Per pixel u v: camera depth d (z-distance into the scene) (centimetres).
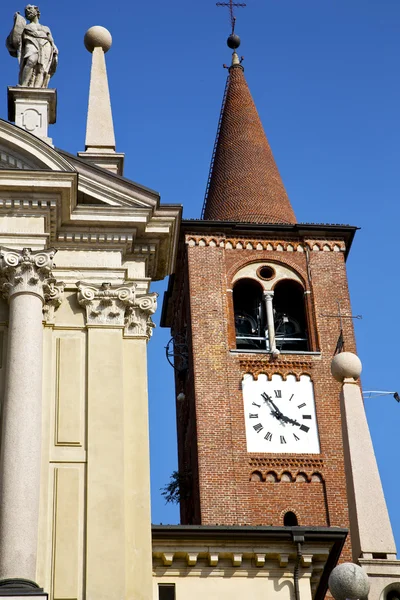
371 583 2844
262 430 5962
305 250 6562
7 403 2708
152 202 3098
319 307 6384
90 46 3641
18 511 2575
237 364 6125
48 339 2891
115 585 2608
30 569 2533
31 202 2981
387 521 2964
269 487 5809
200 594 3189
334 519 5747
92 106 3519
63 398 2822
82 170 3089
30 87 3253
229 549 3228
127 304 2975
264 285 6444
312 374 6147
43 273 2894
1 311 2880
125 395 2886
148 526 2722
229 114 7488
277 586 3222
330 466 5881
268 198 6962
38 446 2672
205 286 6372
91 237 3048
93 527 2664
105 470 2733
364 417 3136
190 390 6219
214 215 6956
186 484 6056
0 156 3027
